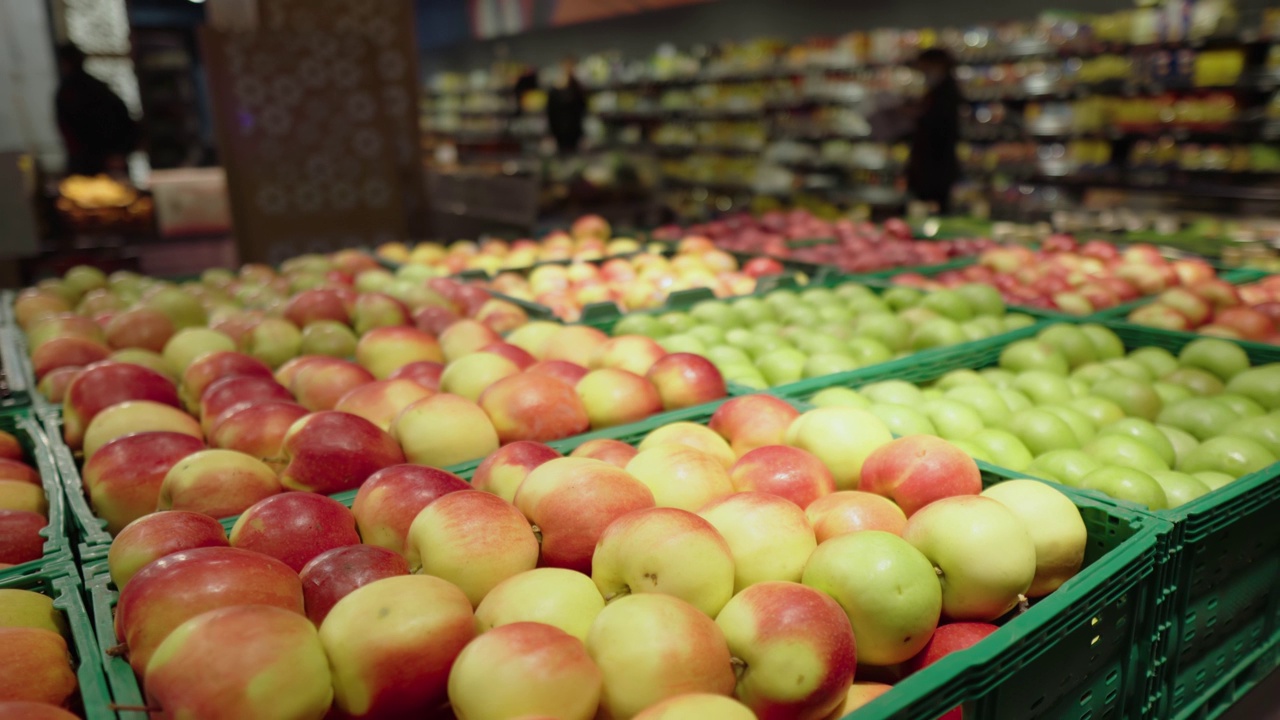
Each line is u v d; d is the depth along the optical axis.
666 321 2.53
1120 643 1.17
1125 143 6.67
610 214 6.20
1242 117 5.77
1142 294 3.05
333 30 4.42
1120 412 1.84
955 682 0.87
